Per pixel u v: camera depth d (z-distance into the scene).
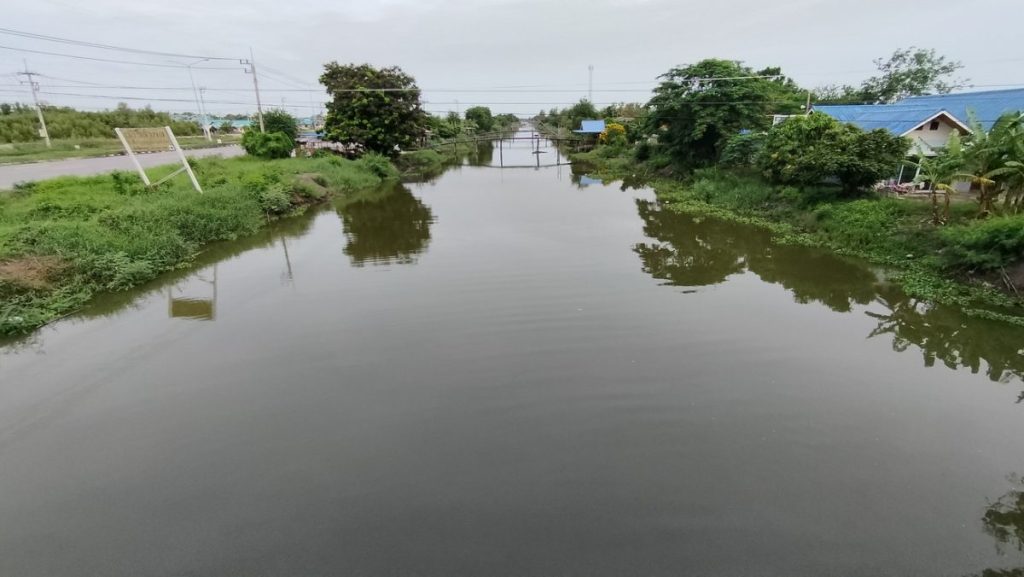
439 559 4.25
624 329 8.87
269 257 13.72
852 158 15.26
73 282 10.36
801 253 14.02
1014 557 4.30
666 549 4.35
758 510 4.79
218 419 6.27
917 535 4.52
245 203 17.53
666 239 15.61
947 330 8.94
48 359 7.85
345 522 4.65
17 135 37.72
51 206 13.55
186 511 4.82
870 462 5.49
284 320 9.32
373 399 6.67
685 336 8.59
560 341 8.38
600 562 4.22
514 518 4.69
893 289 11.05
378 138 34.59
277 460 5.50
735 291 10.91
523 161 47.34
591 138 52.34
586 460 5.49
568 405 6.53
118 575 4.16
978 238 10.65
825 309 9.91
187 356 7.93
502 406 6.50
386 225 17.94
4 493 5.08
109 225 12.65
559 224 17.81
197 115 76.00
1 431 6.09
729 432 5.99
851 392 6.89
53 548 4.42
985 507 4.85
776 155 18.47
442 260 13.23
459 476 5.24
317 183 24.25
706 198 21.69
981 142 12.21
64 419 6.31
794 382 7.13
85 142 38.78
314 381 7.14
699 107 25.08
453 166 42.41
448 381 7.11
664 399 6.68
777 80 42.59
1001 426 6.15
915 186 17.03
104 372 7.44
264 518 4.71
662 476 5.24
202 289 11.10
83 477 5.30
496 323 9.10
